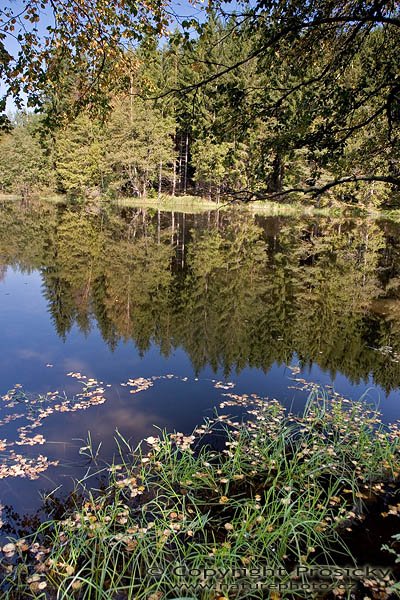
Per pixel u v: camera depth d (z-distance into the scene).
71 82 4.45
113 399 4.93
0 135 4.02
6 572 2.54
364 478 3.49
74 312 8.70
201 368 6.06
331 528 2.95
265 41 3.57
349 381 5.78
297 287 11.66
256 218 29.59
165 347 6.90
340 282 12.33
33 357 6.24
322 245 18.98
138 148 35.06
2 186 48.31
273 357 6.64
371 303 10.23
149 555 2.68
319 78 3.78
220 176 33.06
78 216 27.22
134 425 4.34
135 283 11.39
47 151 41.94
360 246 18.80
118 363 6.13
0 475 3.46
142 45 4.09
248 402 4.98
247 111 3.78
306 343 7.39
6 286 10.57
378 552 2.80
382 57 3.98
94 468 3.60
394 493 3.38
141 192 40.47
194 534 2.89
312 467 3.63
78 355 6.39
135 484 3.35
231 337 7.60
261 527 2.86
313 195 3.59
